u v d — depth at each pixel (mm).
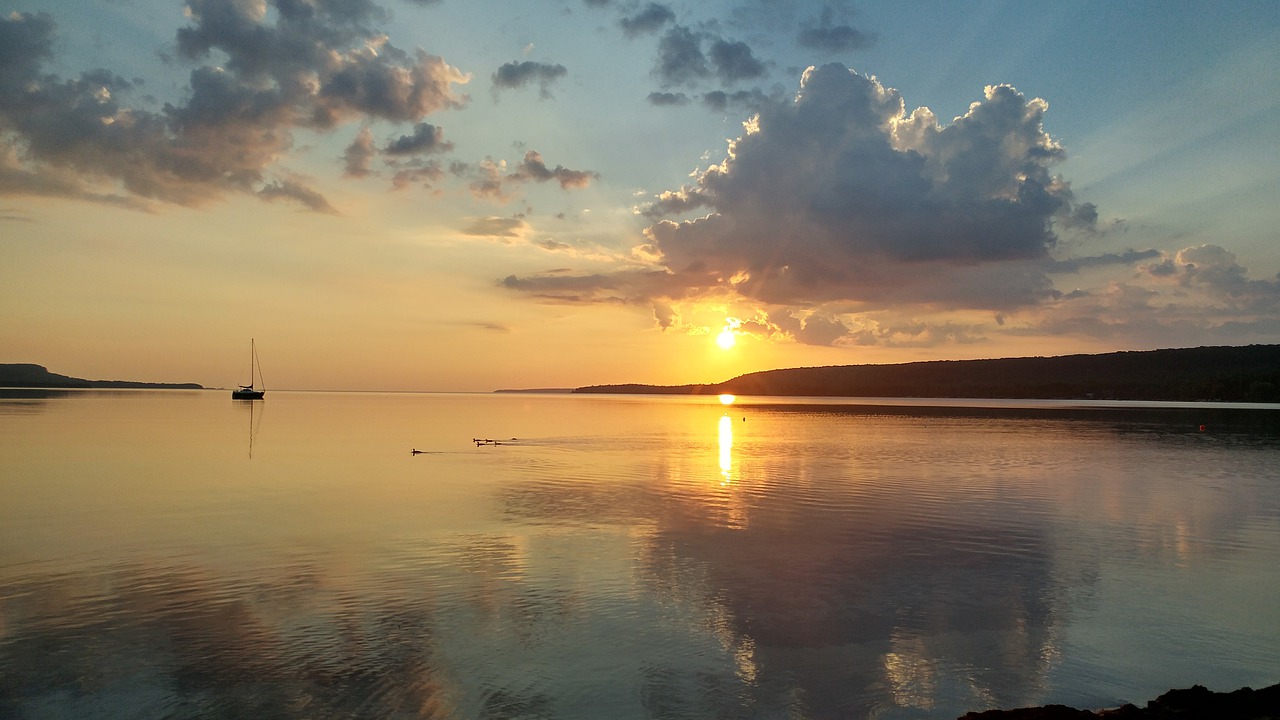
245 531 20422
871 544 19219
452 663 11625
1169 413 94688
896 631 13141
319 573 16250
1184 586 15781
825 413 108500
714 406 154750
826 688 10945
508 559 17484
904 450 45750
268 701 10352
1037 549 18828
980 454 43125
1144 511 24031
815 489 28734
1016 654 12227
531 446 48656
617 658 11875
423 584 15484
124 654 11844
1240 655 12258
